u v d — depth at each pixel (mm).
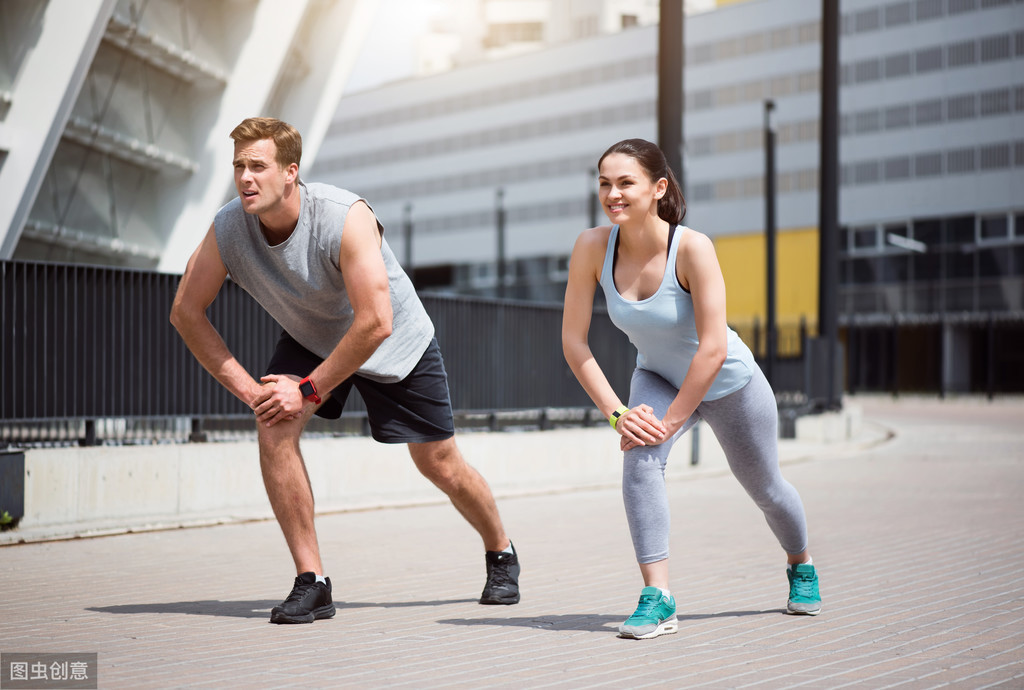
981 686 3451
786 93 60594
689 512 9016
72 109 13133
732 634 4289
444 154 76375
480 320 11602
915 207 56250
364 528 8039
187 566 6168
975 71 54750
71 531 7320
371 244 4332
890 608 4848
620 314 4180
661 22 12953
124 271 8336
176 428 8852
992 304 53656
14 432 7707
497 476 11430
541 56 71312
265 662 3773
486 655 3904
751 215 61719
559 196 70500
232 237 4375
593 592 5340
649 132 66625
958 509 9062
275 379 4383
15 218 12391
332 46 16062
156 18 13672
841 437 18828
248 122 4207
